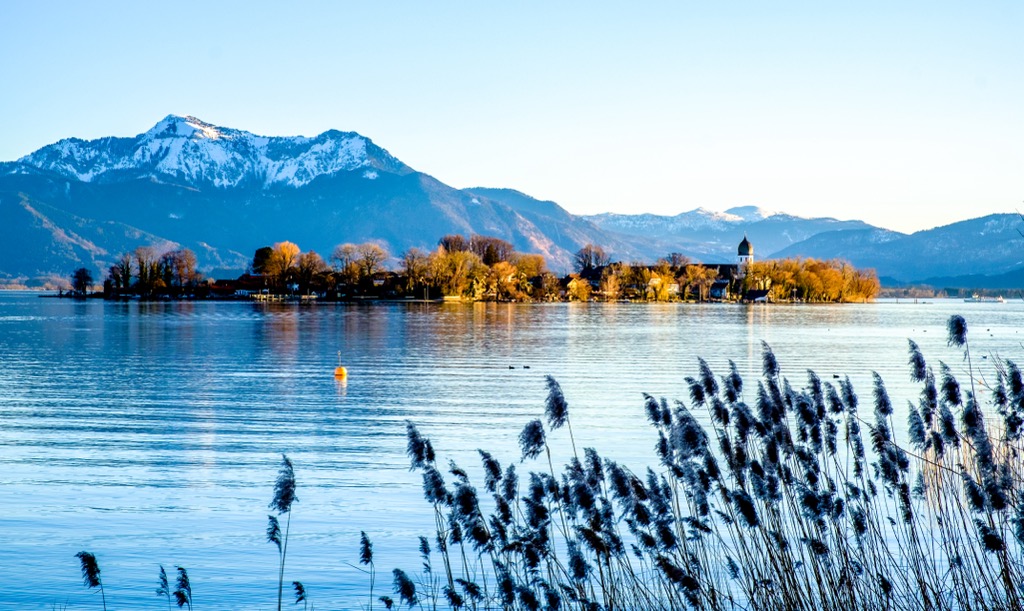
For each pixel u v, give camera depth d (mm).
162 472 34125
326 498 30125
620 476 12742
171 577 22438
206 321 155125
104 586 21953
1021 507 12133
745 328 144000
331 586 21719
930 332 137000
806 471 14484
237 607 20516
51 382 64500
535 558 12984
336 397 56594
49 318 166625
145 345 100312
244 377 68312
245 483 32406
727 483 19969
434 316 177875
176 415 48625
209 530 26484
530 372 72188
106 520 27547
